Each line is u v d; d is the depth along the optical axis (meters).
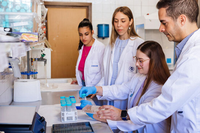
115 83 1.90
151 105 1.04
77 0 4.05
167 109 0.99
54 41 4.19
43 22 2.64
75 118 1.27
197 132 1.01
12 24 1.26
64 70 4.29
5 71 1.46
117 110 1.19
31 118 0.89
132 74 1.86
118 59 1.98
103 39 4.14
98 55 2.37
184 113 1.02
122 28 1.83
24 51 1.15
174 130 1.11
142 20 3.67
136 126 1.21
